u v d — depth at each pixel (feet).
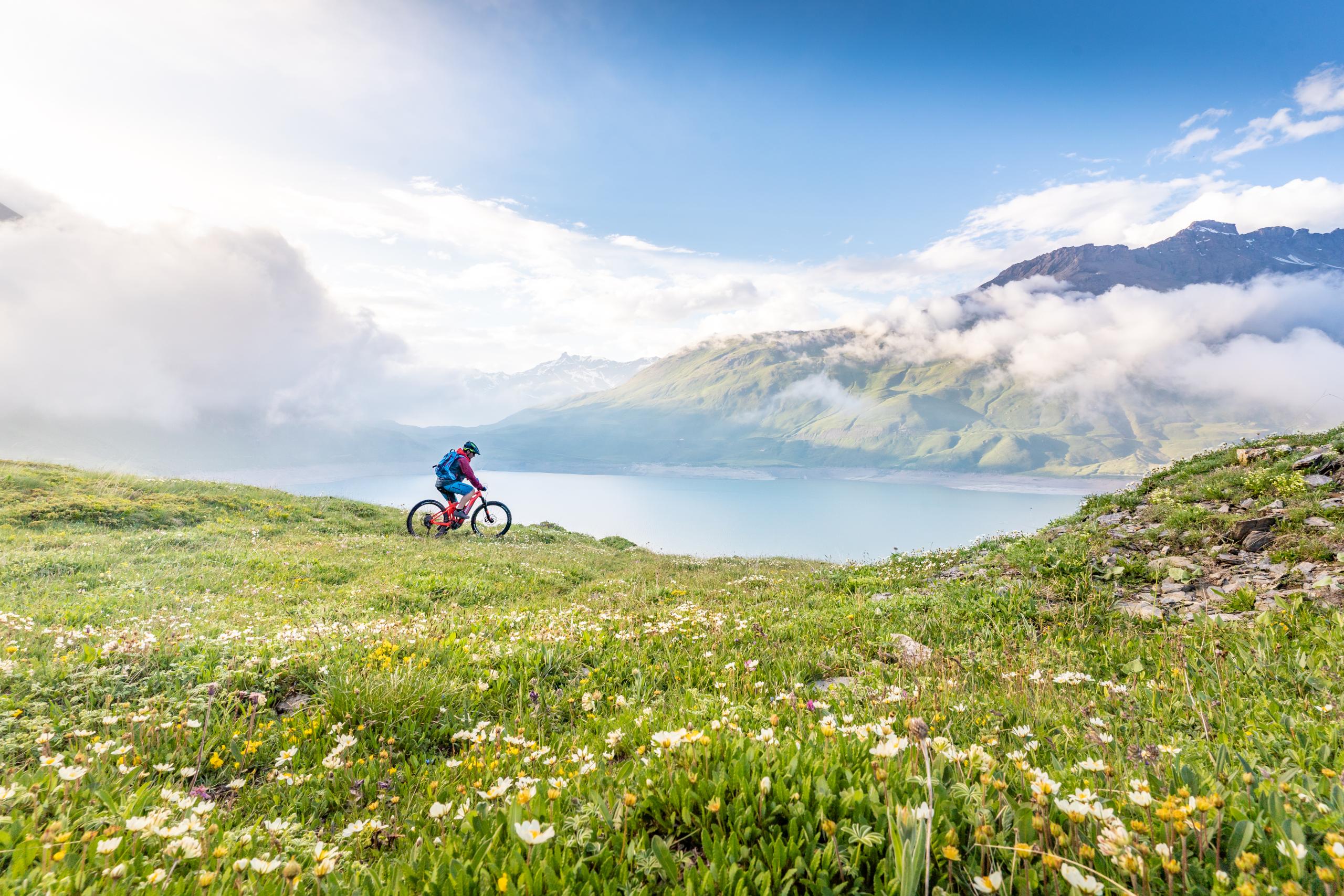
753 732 12.25
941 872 6.89
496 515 81.51
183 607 32.42
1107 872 6.72
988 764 8.70
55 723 14.58
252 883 7.95
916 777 8.21
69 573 40.40
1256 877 6.30
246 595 37.19
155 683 18.01
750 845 8.00
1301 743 10.94
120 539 53.98
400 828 10.24
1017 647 22.86
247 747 13.67
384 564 51.26
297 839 9.75
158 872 7.54
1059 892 6.27
